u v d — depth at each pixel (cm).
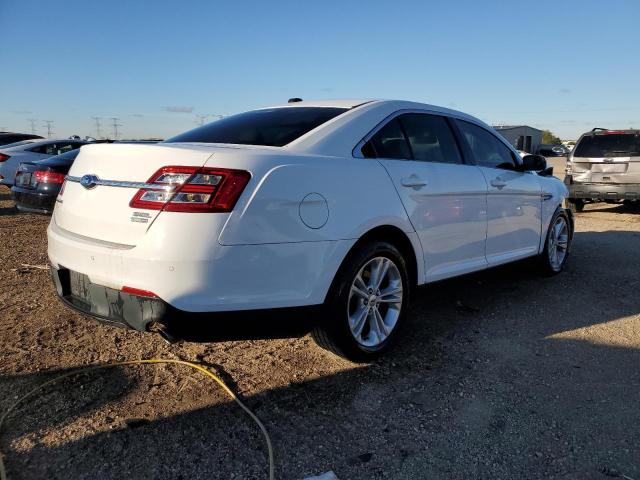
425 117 408
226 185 264
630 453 254
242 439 260
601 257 680
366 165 333
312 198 294
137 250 262
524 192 492
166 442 256
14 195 810
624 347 381
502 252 473
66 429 264
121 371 326
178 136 374
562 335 403
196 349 361
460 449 256
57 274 312
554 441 263
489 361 354
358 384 318
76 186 305
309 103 398
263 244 274
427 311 454
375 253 329
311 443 259
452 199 395
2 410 279
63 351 351
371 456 250
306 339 384
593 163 1093
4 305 434
